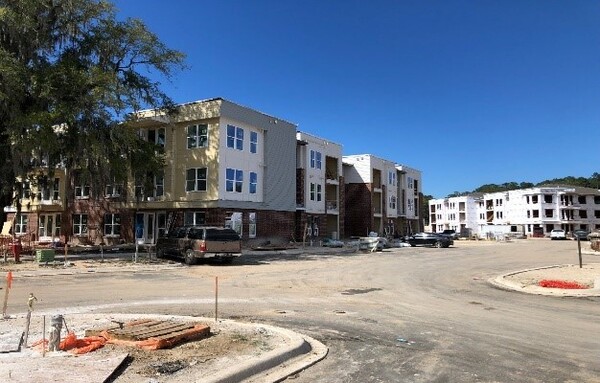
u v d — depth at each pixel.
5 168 25.61
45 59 25.98
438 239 46.28
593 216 101.38
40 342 7.33
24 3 23.19
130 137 26.66
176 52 29.05
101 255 27.12
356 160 57.78
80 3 25.47
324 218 48.34
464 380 6.23
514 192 106.56
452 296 14.42
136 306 11.91
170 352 6.93
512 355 7.51
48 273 19.22
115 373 5.84
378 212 59.53
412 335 8.95
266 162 38.84
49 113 22.80
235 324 9.15
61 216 43.28
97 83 24.03
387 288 16.17
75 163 27.95
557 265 25.12
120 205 38.25
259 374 6.32
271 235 39.25
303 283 17.36
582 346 8.12
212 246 24.28
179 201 35.50
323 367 6.80
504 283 17.56
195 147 35.41
